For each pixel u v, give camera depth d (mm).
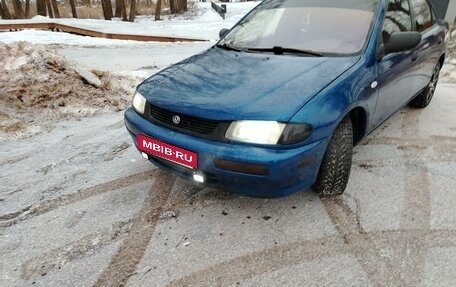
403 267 1913
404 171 2828
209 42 10711
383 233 2168
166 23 16609
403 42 2525
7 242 2145
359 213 2346
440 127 3658
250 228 2234
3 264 1980
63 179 2816
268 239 2141
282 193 2104
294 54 2662
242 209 2412
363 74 2418
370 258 1979
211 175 2109
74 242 2145
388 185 2645
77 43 9977
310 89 2156
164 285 1836
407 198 2492
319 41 2721
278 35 2920
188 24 16344
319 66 2416
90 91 4508
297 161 1992
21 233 2221
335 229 2209
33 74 4301
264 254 2025
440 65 4125
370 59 2520
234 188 2113
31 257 2031
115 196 2586
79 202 2523
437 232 2166
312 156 2068
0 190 2668
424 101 4059
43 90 4238
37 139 3535
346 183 2436
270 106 2027
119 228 2256
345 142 2311
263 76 2344
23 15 20672
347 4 2920
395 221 2270
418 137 3424
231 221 2299
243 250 2061
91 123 3939
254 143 1970
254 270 1917
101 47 9398
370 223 2254
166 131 2225
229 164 1996
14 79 4195
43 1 20531
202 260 1992
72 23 13672
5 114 3770
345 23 2773
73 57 7902
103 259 2012
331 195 2471
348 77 2314
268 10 3270
